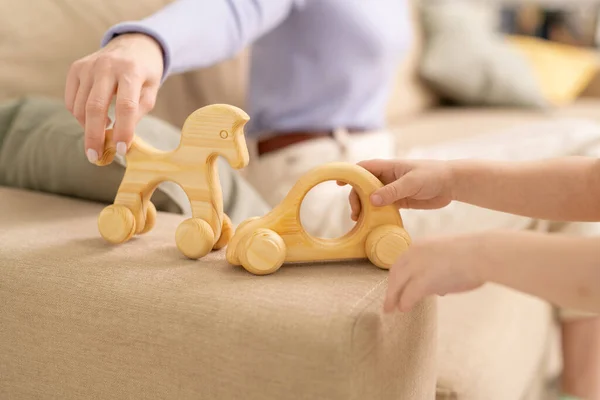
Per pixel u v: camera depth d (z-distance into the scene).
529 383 0.99
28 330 0.59
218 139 0.58
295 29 1.09
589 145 1.24
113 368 0.55
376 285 0.53
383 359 0.51
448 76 2.28
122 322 0.54
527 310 0.97
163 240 0.65
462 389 0.70
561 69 2.51
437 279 0.49
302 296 0.51
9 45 1.01
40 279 0.58
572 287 0.45
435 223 0.94
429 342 0.61
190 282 0.54
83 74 0.62
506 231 0.48
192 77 1.24
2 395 0.61
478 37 2.35
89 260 0.59
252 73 1.17
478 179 0.63
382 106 1.25
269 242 0.55
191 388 0.52
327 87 1.11
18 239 0.64
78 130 0.80
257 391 0.50
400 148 1.50
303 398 0.48
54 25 1.06
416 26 2.32
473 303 0.88
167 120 1.20
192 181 0.60
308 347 0.47
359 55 1.12
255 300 0.51
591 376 1.15
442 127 1.86
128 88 0.60
